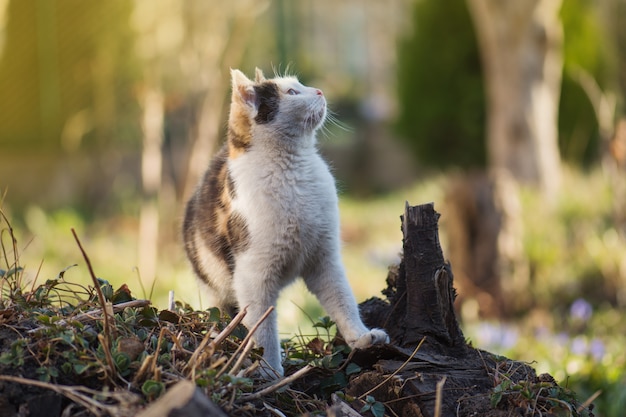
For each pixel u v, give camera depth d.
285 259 4.19
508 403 3.48
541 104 11.77
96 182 13.87
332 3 23.64
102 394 3.00
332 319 4.27
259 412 3.35
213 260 4.47
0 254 5.63
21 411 3.04
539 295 8.62
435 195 12.82
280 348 4.20
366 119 20.78
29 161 13.59
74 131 13.42
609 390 5.64
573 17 14.10
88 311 3.61
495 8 11.69
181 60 10.40
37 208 12.13
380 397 3.61
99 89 13.30
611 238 9.43
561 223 10.04
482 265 8.62
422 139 15.62
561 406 3.49
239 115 4.36
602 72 14.14
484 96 14.95
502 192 8.69
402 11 23.86
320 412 3.43
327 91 21.22
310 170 4.29
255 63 15.09
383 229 13.20
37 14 13.18
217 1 10.20
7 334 3.36
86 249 9.84
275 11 18.22
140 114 12.98
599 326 7.77
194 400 2.78
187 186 9.55
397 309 4.17
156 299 7.64
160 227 9.97
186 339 3.64
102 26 13.08
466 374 3.69
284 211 4.14
